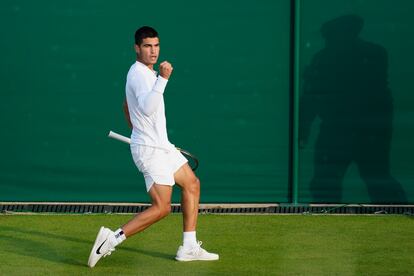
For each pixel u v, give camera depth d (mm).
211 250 26312
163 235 28156
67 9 32031
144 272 23938
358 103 32219
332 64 32125
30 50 32188
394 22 31953
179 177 24875
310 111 32250
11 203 32625
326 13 31953
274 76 32125
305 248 26516
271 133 32312
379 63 32062
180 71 32188
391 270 24062
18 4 32031
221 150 32406
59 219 30438
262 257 25484
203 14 31969
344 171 32406
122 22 32062
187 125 32344
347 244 26984
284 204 32344
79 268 24359
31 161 32531
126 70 32250
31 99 32281
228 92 32219
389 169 32344
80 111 32375
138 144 24375
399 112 32156
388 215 31000
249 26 32000
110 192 32656
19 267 24438
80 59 32219
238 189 32531
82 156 32500
